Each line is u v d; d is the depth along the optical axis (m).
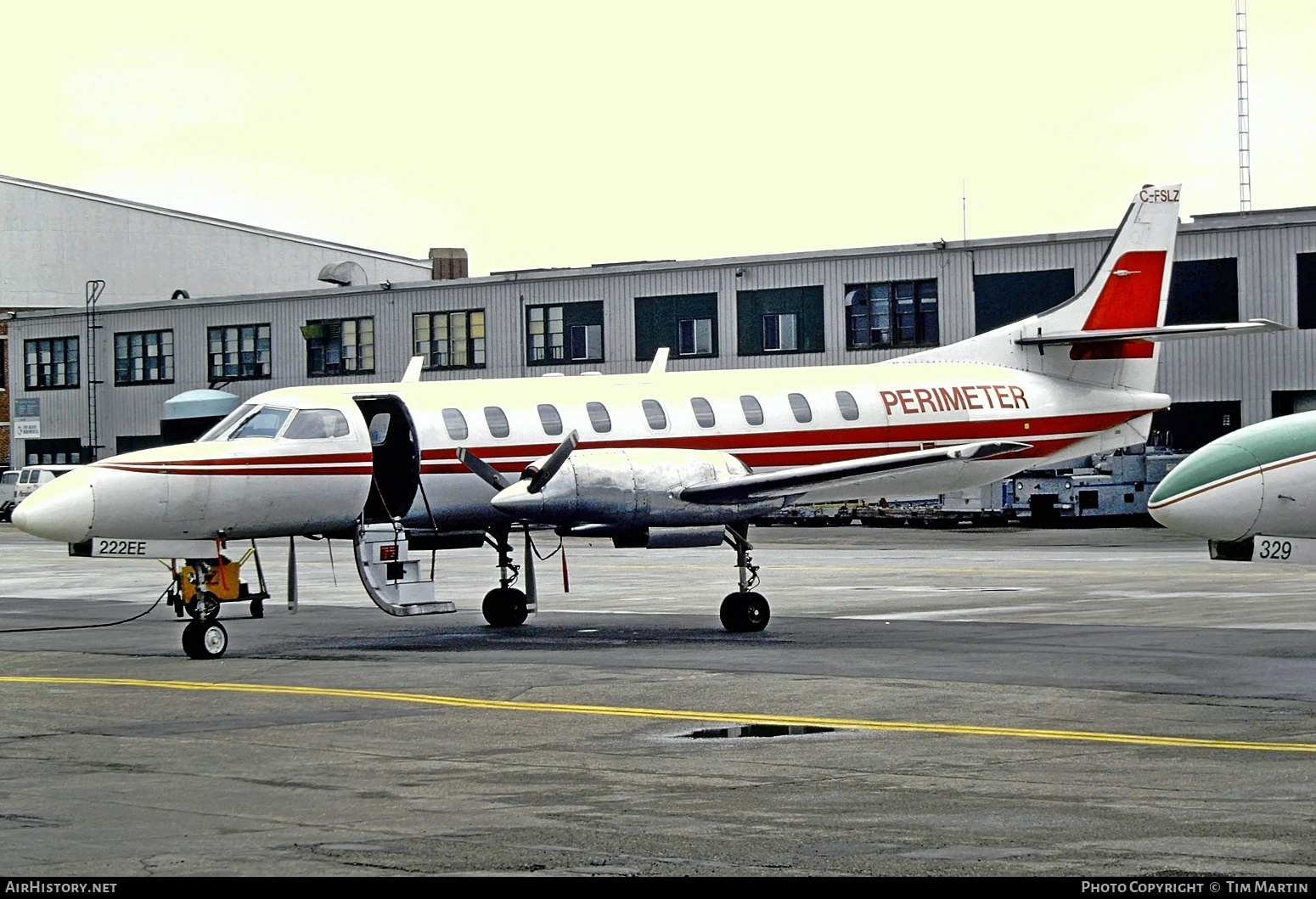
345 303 69.00
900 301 57.09
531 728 15.14
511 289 64.62
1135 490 51.41
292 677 19.52
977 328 55.78
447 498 25.55
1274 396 51.44
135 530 22.31
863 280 57.66
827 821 10.68
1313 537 20.55
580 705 16.70
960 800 11.38
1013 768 12.66
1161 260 32.88
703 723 15.30
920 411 29.38
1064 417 31.20
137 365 75.44
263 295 71.38
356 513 24.38
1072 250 54.03
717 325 60.44
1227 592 29.44
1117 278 32.50
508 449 25.83
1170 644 21.25
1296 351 51.09
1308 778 12.09
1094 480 51.12
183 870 9.44
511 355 64.69
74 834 10.54
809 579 34.47
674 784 12.18
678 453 23.89
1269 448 20.17
